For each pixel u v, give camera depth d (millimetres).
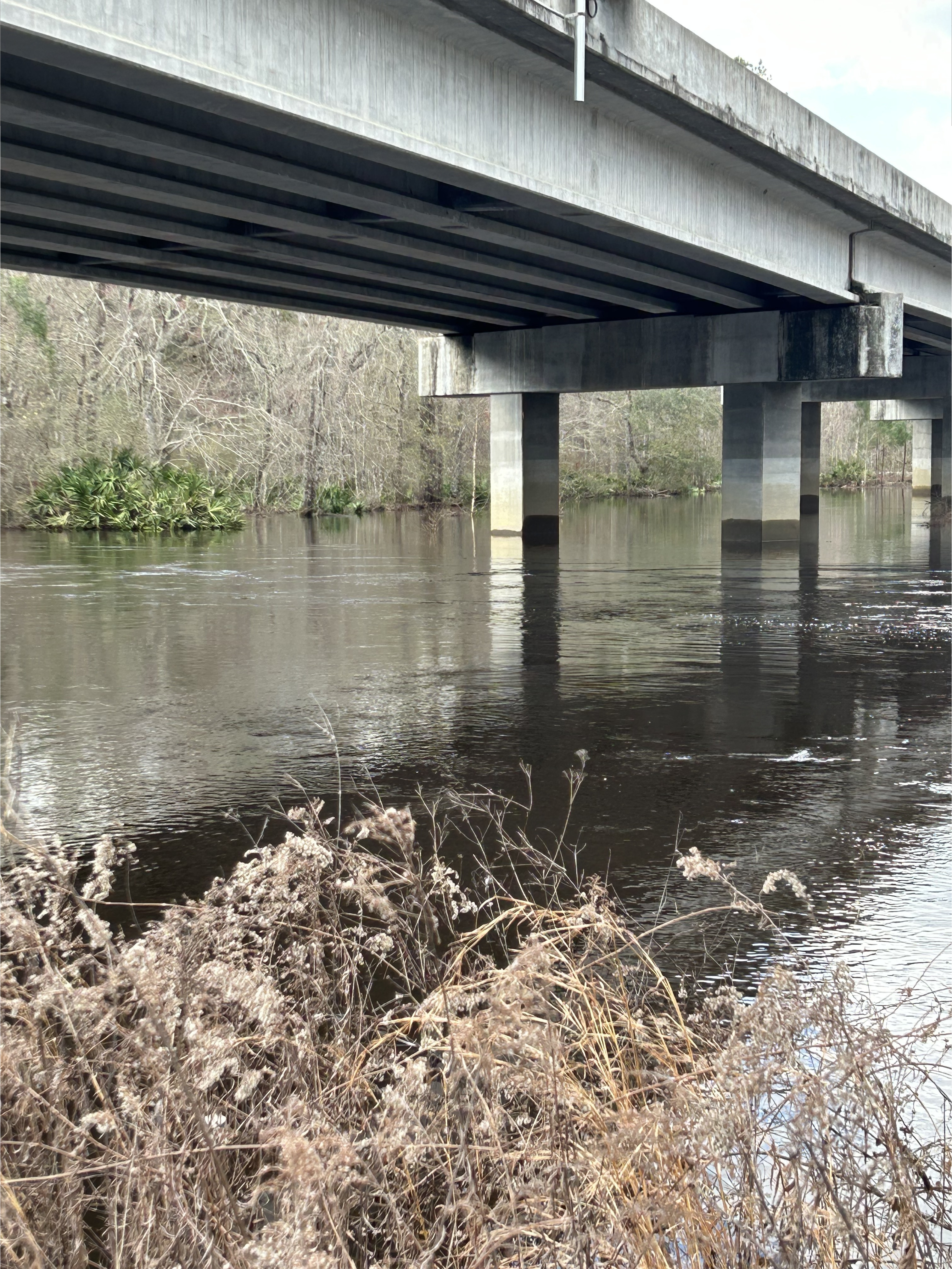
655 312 36062
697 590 23109
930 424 79250
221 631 17219
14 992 2979
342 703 11836
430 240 25969
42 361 53688
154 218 23406
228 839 7391
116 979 2963
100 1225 3072
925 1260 2742
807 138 27000
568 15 18125
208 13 13711
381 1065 3168
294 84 14992
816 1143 2740
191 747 9945
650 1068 3508
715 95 22953
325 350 61875
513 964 2971
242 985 2910
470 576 26422
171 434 57719
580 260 26734
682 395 85438
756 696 12180
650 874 6703
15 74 14875
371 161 20469
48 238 25016
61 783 8758
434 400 68500
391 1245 2777
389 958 4953
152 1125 2764
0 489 49750
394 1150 2762
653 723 10867
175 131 16984
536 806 8172
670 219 24406
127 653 15195
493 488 41125
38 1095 2777
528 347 39125
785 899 6289
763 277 29703
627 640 16250
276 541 40062
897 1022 4555
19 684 12922
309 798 7914
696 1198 2648
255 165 18156
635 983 3828
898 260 36719
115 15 12602
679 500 77938
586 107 21469
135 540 41094
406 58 16953
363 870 3658
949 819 7840
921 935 5727
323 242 26781
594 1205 2689
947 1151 3088
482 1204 2631
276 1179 2672
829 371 33969
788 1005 2980
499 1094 2951
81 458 53094
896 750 9812
